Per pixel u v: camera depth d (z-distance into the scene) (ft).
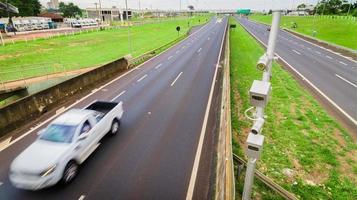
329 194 24.34
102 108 39.40
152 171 28.14
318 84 64.08
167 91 57.77
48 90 48.08
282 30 234.79
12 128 38.65
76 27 278.87
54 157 24.76
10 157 31.09
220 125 38.83
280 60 95.96
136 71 80.18
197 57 103.19
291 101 50.08
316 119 41.16
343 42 147.54
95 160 30.25
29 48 133.80
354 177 26.84
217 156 31.01
